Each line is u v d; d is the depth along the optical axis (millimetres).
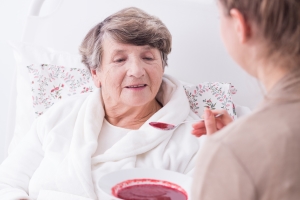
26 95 1993
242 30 701
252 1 679
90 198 1455
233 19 725
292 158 635
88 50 1648
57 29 2127
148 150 1549
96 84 1716
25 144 1700
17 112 2006
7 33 2447
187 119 1634
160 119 1581
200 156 708
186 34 1939
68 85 1906
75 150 1530
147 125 1594
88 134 1576
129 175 1178
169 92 1684
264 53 696
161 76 1607
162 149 1544
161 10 1968
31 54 2057
